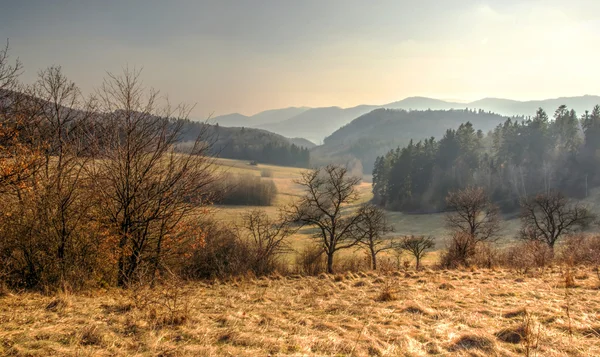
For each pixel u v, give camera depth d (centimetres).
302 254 2488
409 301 826
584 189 6319
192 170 1320
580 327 598
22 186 981
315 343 579
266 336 600
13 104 1130
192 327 652
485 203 4597
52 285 992
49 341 554
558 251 2058
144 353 529
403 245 3434
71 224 1123
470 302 840
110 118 1234
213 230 1967
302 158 15838
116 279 1239
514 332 584
